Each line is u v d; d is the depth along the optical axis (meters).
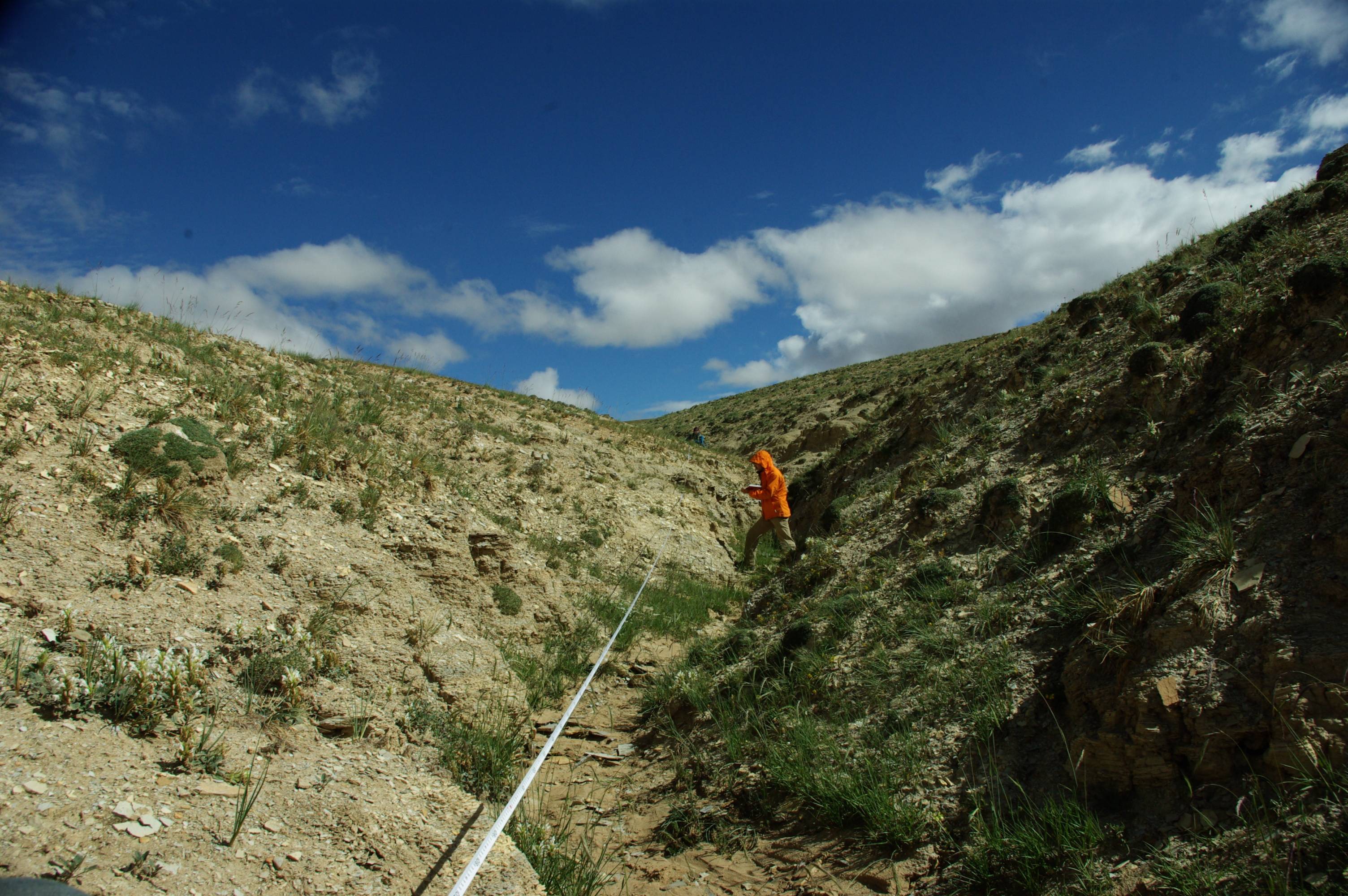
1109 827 3.29
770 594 9.47
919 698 4.83
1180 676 3.53
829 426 28.81
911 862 3.68
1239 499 4.29
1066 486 6.10
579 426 19.36
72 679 3.76
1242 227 8.75
